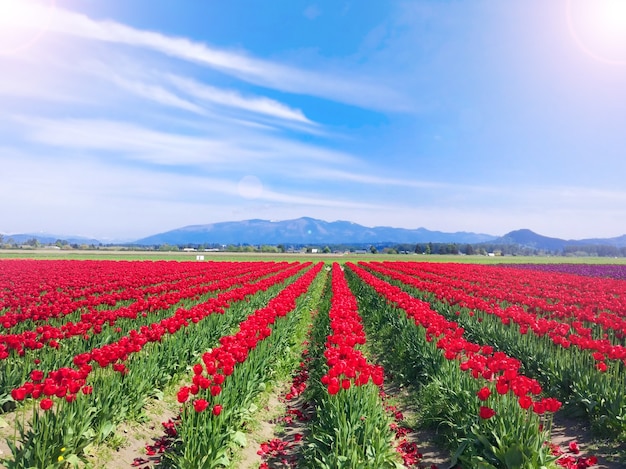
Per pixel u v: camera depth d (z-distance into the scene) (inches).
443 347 432.1
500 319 653.3
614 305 740.7
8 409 335.6
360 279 1418.6
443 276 1549.0
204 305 609.3
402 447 313.4
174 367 432.5
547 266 2783.0
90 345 459.5
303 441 330.6
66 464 256.1
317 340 615.5
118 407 309.6
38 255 4023.1
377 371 324.5
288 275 1395.2
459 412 319.9
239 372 359.6
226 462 268.8
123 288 1051.9
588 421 355.6
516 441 252.1
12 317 512.7
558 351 446.9
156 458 291.6
